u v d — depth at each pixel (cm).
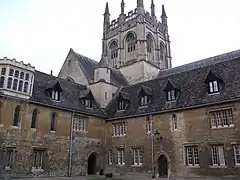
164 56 5569
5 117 2298
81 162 2839
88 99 3172
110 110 3328
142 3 5066
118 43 5203
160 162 2588
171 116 2578
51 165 2562
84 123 3000
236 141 2097
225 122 2219
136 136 2820
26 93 2491
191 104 2441
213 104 2288
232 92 2239
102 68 3647
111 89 3653
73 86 3344
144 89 2964
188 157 2388
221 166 2152
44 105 2619
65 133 2756
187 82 2762
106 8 5791
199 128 2345
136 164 2769
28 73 2556
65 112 2814
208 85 2445
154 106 2784
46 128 2602
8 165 2255
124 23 5250
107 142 3122
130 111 2995
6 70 2383
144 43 4791
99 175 2912
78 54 4172
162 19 5856
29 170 2380
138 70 4638
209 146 2250
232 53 3697
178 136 2475
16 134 2345
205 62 3978
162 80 3116
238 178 2027
